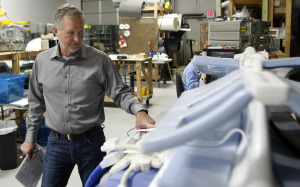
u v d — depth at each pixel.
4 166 2.90
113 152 1.05
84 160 1.66
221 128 0.56
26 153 1.72
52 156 1.67
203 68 0.97
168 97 5.92
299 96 0.39
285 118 0.79
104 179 0.97
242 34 3.03
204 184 0.45
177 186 0.46
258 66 0.60
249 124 0.51
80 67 1.59
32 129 1.75
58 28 1.47
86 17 10.92
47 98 1.64
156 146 0.45
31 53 3.83
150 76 5.65
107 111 4.95
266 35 3.29
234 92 0.47
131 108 1.59
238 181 0.42
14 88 3.17
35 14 9.20
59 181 1.71
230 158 0.48
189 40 9.77
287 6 4.36
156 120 1.37
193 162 0.49
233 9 4.70
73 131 1.60
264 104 0.43
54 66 1.60
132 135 1.19
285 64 0.77
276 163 0.52
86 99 1.61
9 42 4.84
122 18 6.47
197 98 0.67
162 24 6.32
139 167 0.90
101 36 8.95
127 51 6.57
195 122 0.45
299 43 5.84
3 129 2.88
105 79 1.67
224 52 2.71
